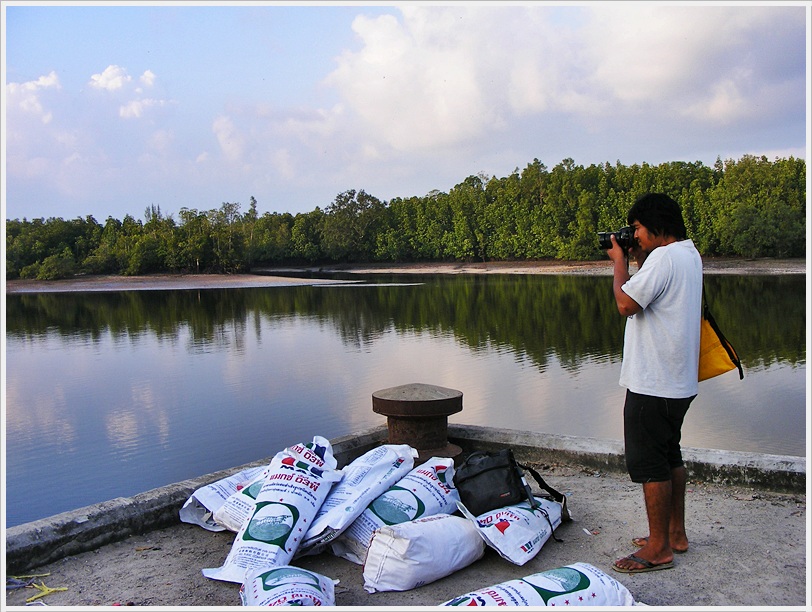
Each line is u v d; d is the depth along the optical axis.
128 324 30.89
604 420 10.88
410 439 4.98
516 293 43.28
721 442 9.56
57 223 89.31
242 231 101.50
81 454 9.89
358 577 3.44
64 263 80.38
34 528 3.65
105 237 88.94
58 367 18.53
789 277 50.69
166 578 3.44
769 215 62.06
